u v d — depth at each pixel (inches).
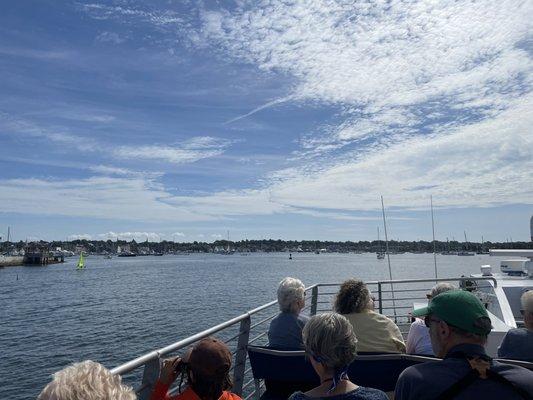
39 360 1153.4
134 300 2418.8
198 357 112.0
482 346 96.4
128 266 7327.8
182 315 1814.7
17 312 2094.0
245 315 207.9
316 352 102.7
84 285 3582.7
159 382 120.3
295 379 189.5
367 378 172.7
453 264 4643.2
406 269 3996.1
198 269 5895.7
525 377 91.5
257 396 203.8
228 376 118.7
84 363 77.7
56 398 69.0
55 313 2038.6
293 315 198.5
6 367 1086.4
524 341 154.1
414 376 94.0
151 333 1459.2
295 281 202.8
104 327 1606.8
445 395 89.1
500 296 305.4
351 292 185.5
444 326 97.0
